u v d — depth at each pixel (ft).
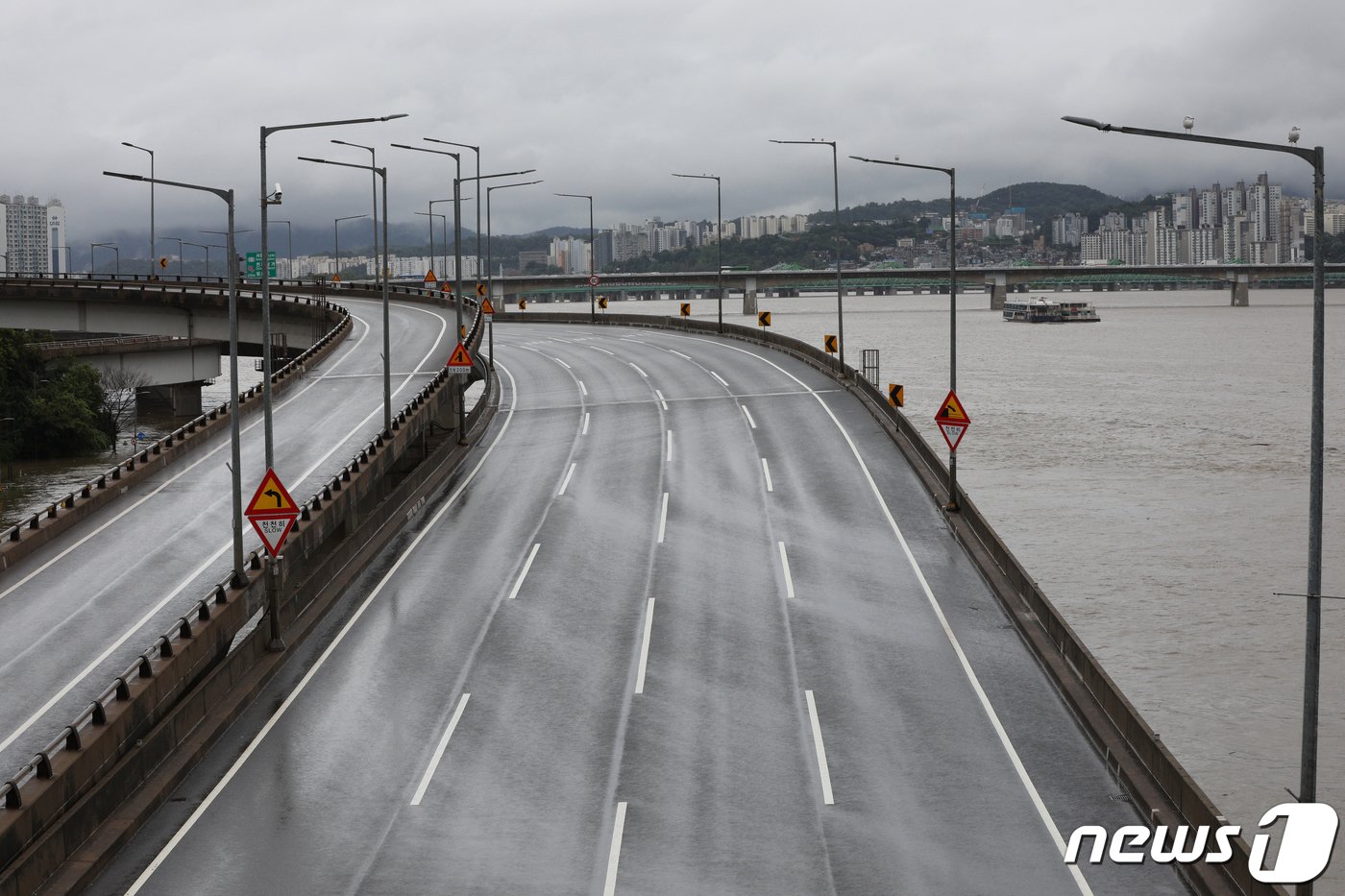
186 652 104.73
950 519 158.71
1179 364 530.68
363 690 108.06
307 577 129.08
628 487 180.86
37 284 395.55
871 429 212.23
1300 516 225.56
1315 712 71.77
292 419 224.33
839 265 270.87
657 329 400.26
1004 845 79.56
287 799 87.66
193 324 405.80
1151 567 193.98
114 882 76.79
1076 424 336.70
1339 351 597.52
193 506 170.81
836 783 88.74
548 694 106.11
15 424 363.97
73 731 83.76
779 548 149.28
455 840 81.00
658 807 85.25
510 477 190.29
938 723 99.45
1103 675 99.40
